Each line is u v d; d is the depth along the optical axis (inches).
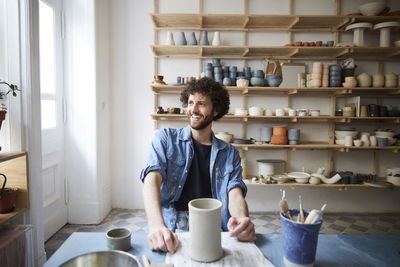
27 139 67.2
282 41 120.6
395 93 113.7
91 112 105.4
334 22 113.7
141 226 105.4
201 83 46.3
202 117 45.4
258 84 110.0
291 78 117.5
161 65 121.5
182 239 33.7
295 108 122.1
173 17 109.7
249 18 110.2
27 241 64.9
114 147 123.3
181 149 48.2
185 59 121.6
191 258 29.1
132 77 121.6
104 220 111.1
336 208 125.1
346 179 113.3
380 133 114.1
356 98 113.1
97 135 106.9
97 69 106.1
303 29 118.1
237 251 30.9
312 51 112.3
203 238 28.1
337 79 110.0
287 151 123.0
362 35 110.3
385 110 111.6
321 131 122.9
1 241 57.7
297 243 27.3
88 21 103.2
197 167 48.4
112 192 124.2
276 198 124.8
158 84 109.5
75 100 105.4
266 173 115.6
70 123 106.0
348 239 35.6
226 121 121.5
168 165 47.3
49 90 96.1
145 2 119.5
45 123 94.1
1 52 65.4
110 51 120.5
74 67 104.6
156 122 120.5
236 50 114.0
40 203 72.6
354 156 123.8
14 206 66.1
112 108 122.3
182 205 47.6
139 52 120.9
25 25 65.9
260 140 122.0
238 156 49.9
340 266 29.0
